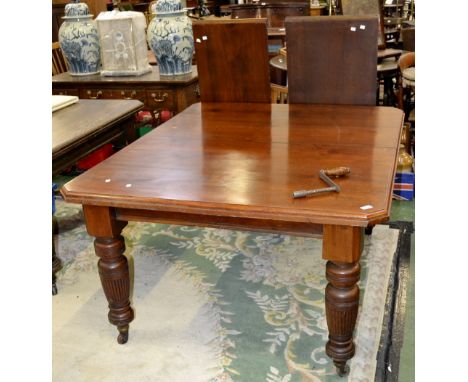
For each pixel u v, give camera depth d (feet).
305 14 14.38
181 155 5.24
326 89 7.18
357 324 5.70
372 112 6.61
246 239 7.84
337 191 4.17
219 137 5.80
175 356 5.40
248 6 14.58
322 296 6.33
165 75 9.31
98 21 9.19
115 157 5.27
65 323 6.03
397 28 15.52
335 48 6.93
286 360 5.26
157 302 6.33
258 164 4.88
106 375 5.18
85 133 6.03
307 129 5.96
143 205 4.25
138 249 7.65
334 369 5.09
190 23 9.22
